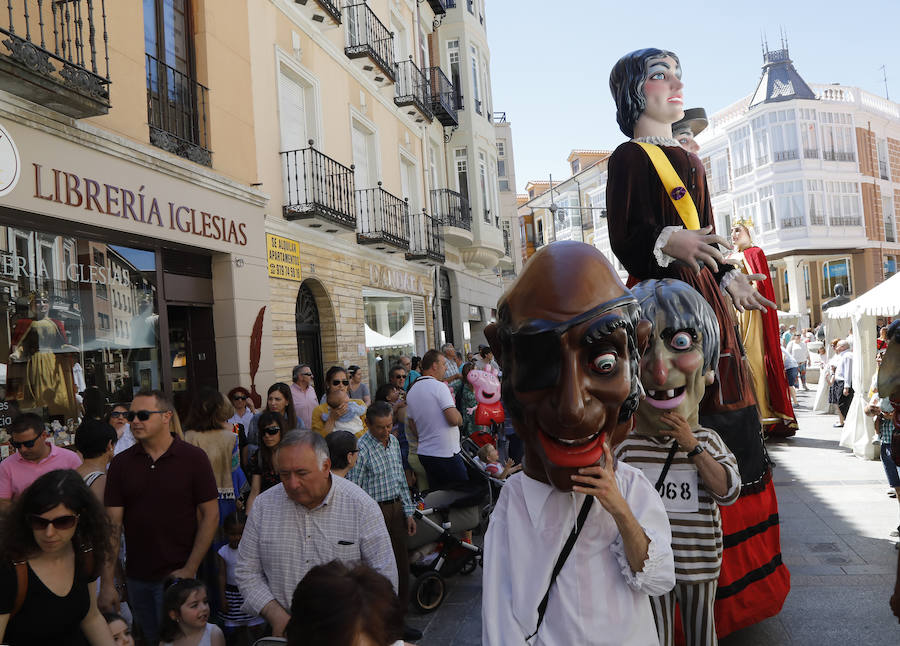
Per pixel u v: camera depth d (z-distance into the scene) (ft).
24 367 20.04
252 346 30.66
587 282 6.08
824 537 19.13
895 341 14.60
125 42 24.32
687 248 10.98
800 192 109.19
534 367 6.09
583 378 5.98
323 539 10.48
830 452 31.35
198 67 29.30
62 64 20.99
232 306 29.84
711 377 10.07
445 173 70.64
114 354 23.61
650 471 9.81
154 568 12.96
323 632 4.57
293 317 35.42
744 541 11.95
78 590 9.82
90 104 20.38
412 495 18.83
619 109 13.23
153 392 13.23
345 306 42.45
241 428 22.43
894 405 15.53
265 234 33.12
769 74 112.88
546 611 6.61
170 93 27.53
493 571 6.92
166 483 12.99
